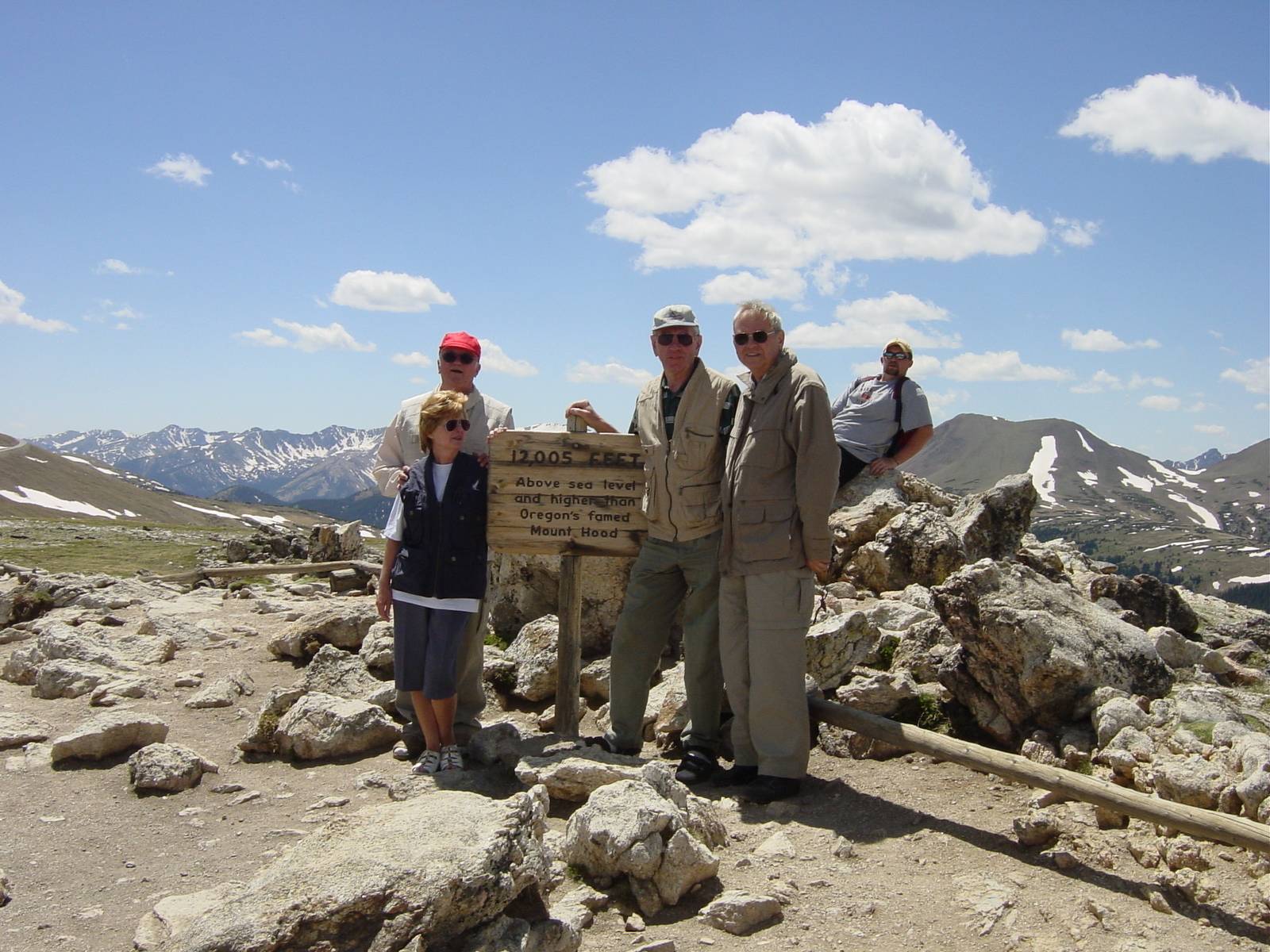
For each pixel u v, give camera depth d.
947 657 8.33
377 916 4.27
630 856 5.40
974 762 6.67
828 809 6.77
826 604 9.75
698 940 5.05
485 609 8.07
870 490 12.35
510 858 4.60
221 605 14.81
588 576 10.46
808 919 5.23
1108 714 7.04
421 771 7.29
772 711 7.00
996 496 11.54
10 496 176.75
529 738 8.02
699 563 7.48
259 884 4.50
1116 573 11.91
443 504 7.39
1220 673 8.61
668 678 9.16
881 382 11.20
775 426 6.96
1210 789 5.98
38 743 8.13
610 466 7.77
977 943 4.96
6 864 5.93
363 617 11.02
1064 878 5.60
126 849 6.19
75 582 16.19
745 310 6.99
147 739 8.02
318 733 7.94
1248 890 5.29
